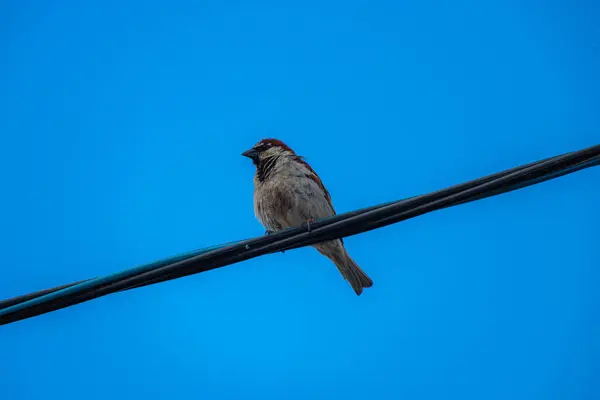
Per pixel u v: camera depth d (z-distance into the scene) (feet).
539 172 29.22
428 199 30.68
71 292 30.58
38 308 30.71
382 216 31.42
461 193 30.25
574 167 29.14
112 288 30.86
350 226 31.71
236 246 31.91
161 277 31.24
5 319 30.68
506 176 29.58
